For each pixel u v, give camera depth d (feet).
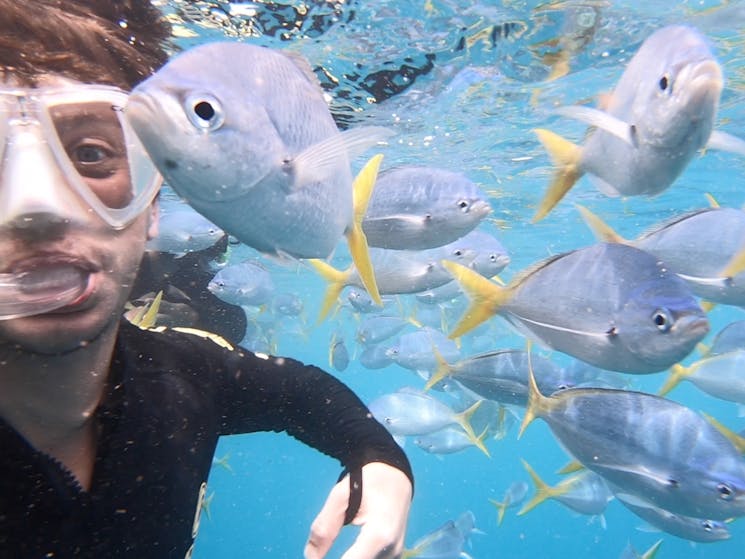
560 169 1.76
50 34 1.15
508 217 10.02
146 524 1.26
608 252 1.90
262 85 0.94
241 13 3.67
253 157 0.91
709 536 3.51
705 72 1.31
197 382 1.47
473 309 1.98
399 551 1.20
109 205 0.98
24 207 0.85
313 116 1.04
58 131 0.97
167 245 3.92
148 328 1.54
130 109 0.80
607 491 5.02
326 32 3.96
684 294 1.77
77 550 1.16
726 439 2.42
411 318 5.58
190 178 0.87
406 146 6.68
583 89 5.13
